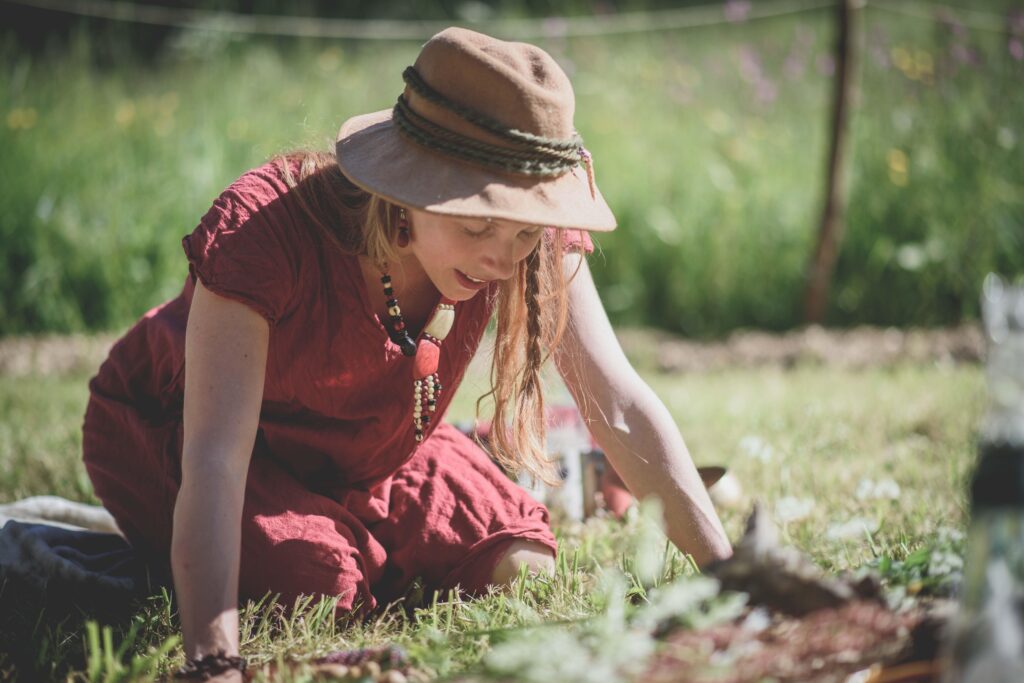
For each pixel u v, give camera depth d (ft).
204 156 25.84
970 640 4.46
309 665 6.14
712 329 25.54
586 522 10.12
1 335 23.31
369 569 8.02
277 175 7.28
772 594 5.41
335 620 7.44
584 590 7.70
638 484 7.50
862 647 5.24
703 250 25.81
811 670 5.17
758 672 5.05
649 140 27.78
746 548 5.45
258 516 7.67
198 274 6.82
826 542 8.62
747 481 11.28
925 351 20.99
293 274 7.04
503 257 6.60
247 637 6.97
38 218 23.47
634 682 4.96
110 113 27.37
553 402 11.53
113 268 23.89
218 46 32.09
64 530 8.96
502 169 6.30
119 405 8.61
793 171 26.96
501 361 7.88
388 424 7.90
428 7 36.01
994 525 4.50
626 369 7.80
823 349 21.72
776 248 25.72
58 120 26.73
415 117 6.40
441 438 8.91
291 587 7.51
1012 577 4.43
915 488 10.48
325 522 7.74
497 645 6.15
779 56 32.40
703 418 15.21
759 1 35.99
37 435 13.61
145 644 7.04
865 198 24.85
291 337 7.25
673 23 26.32
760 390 17.48
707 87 30.58
